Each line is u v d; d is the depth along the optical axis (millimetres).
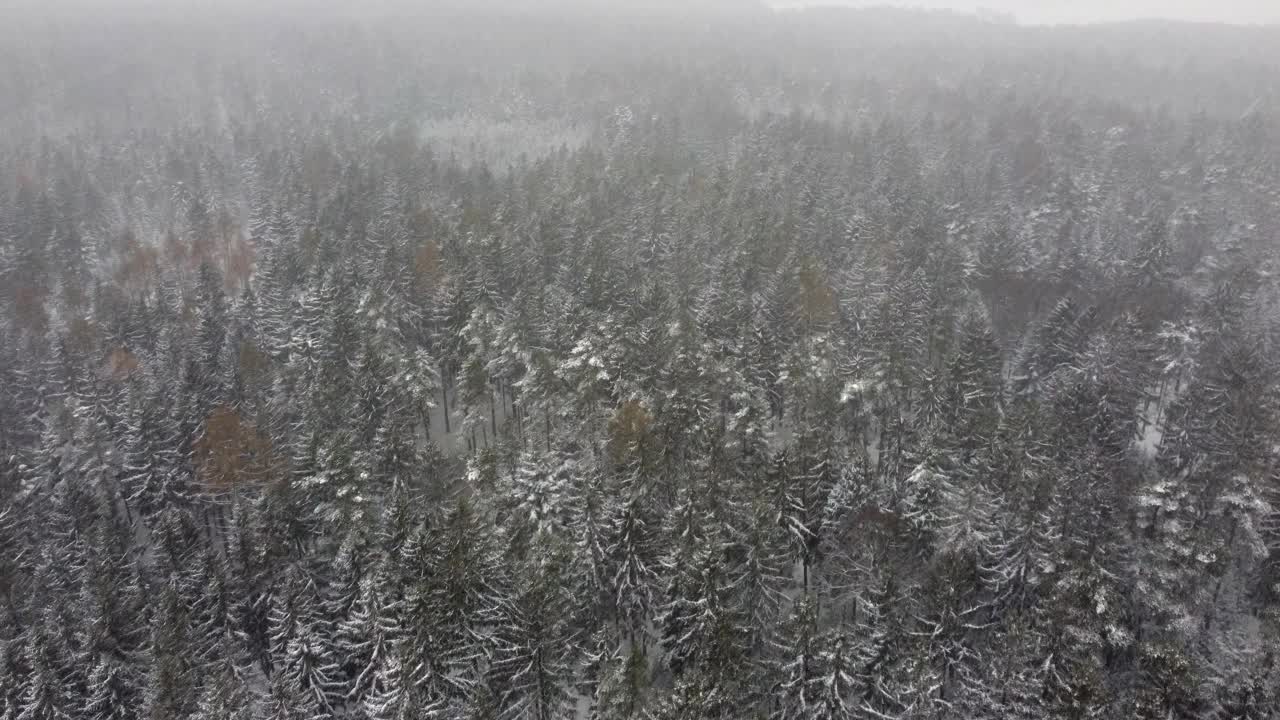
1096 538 46469
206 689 44062
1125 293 81875
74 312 93438
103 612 50344
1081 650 39406
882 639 42969
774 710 41812
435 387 66062
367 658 45656
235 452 59656
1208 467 55625
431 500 55531
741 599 44344
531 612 40062
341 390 64188
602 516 47969
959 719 40656
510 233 91938
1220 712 39906
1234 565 52281
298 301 81500
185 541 57312
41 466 66375
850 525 48844
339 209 102375
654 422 53406
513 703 42000
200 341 77250
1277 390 59344
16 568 58625
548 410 59344
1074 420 59156
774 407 63906
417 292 77625
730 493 49000
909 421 61406
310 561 53250
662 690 40156
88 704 46500
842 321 71125
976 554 46281
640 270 81625
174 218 125062
